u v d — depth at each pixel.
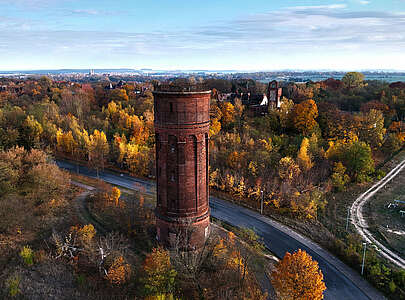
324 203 56.50
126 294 30.17
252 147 71.00
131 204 46.75
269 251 42.47
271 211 54.88
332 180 65.12
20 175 57.88
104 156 80.44
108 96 140.75
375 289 35.03
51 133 90.12
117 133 84.88
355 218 53.88
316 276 28.50
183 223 35.75
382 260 41.41
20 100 129.50
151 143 87.06
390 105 107.06
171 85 33.94
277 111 95.31
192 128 33.78
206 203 37.84
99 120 100.44
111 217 47.19
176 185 35.22
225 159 68.56
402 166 80.19
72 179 70.12
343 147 70.62
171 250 36.66
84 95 130.25
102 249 33.91
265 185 59.94
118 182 69.69
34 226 44.44
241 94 129.38
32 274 33.06
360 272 37.94
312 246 43.97
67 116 100.38
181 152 34.12
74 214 49.75
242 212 54.75
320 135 86.12
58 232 42.28
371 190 66.12
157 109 34.22
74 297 29.53
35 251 37.81
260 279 34.75
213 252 35.59
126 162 77.50
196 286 31.05
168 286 29.23
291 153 69.75
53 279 32.34
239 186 59.25
